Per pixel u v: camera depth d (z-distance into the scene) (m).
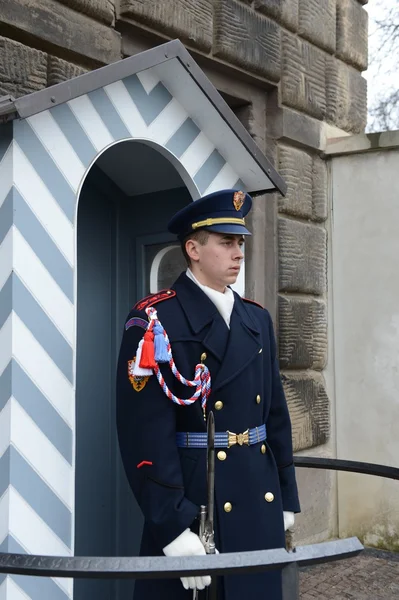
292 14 3.87
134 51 3.09
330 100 4.19
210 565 1.41
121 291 2.60
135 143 2.27
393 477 2.43
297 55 3.91
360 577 3.50
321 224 4.10
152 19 3.05
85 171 1.93
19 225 1.77
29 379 1.78
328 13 4.16
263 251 3.72
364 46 4.48
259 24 3.65
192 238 1.95
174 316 1.88
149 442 1.77
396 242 3.91
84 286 2.52
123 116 2.03
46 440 1.81
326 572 3.57
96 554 2.51
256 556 1.43
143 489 1.77
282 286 3.75
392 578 3.50
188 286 1.94
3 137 1.78
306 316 3.90
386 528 3.91
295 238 3.84
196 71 2.11
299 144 3.91
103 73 1.88
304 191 3.93
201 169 2.29
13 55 2.54
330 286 4.08
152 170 2.42
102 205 2.58
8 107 1.68
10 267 1.76
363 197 4.01
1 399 1.76
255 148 2.31
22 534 1.76
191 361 1.86
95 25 2.86
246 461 1.87
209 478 1.71
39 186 1.82
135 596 1.92
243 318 1.96
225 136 2.28
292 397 3.77
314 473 3.92
